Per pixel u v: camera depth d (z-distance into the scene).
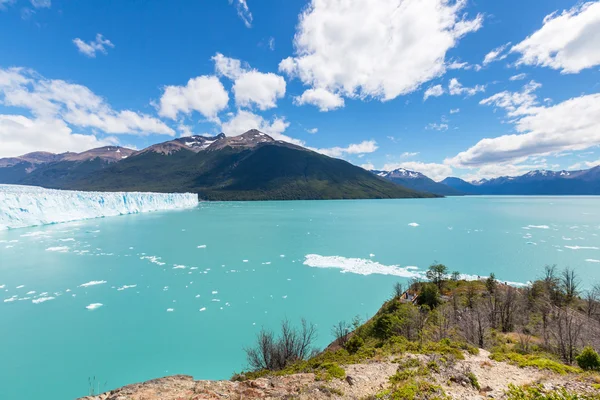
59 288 38.12
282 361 18.36
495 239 74.56
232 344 26.03
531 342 19.03
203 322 30.14
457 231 86.69
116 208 114.56
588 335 20.66
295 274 46.47
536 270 50.38
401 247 66.12
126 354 24.34
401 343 15.80
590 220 110.00
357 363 11.60
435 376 9.40
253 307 34.09
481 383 9.06
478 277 45.94
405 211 149.88
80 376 21.55
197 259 54.38
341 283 42.66
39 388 20.19
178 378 9.05
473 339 19.28
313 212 143.88
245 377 12.47
